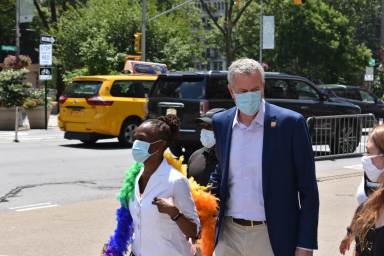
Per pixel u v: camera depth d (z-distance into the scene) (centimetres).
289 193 371
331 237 716
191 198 369
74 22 3994
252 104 365
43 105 2445
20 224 805
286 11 5191
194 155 535
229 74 373
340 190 1012
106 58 3619
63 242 712
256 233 379
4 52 5134
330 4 6291
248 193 378
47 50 2377
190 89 1366
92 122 1684
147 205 363
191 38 4706
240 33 5388
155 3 4656
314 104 1528
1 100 2353
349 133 1470
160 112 1407
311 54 5262
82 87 1731
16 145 1791
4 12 4956
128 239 390
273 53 5306
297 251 369
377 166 407
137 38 3153
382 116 2703
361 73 5612
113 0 4053
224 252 394
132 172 383
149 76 1788
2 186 1102
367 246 388
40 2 4850
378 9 7075
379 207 381
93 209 899
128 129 1728
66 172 1264
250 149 377
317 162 1395
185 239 370
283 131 369
